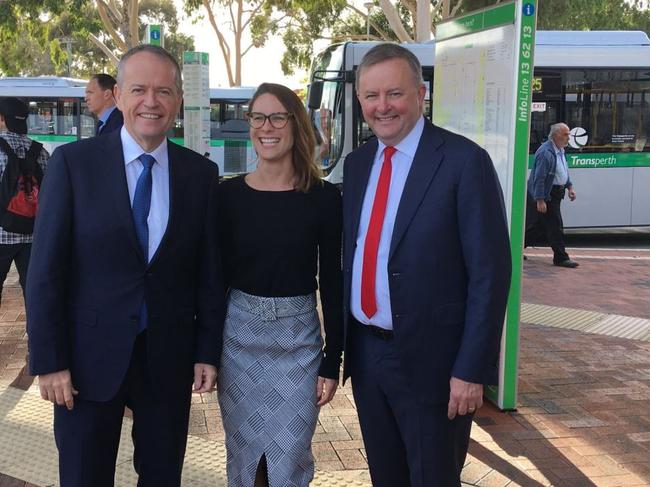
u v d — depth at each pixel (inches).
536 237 426.6
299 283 106.4
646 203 475.2
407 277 93.9
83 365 95.4
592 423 165.5
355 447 153.3
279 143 104.6
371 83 95.3
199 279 104.3
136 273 95.2
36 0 715.4
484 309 90.2
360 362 103.6
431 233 92.7
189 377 104.1
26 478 137.8
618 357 216.2
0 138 196.9
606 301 295.3
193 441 155.7
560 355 217.8
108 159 95.8
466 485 136.6
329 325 109.1
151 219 96.9
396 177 97.7
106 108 215.3
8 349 217.5
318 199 107.1
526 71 153.6
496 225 91.9
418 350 94.9
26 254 203.0
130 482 136.9
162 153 99.3
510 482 137.9
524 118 156.6
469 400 91.6
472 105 173.2
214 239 103.0
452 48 183.5
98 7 818.2
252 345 105.6
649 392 185.9
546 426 163.9
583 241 499.5
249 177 108.4
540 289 319.6
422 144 95.9
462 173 92.0
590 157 467.8
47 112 711.7
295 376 106.3
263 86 106.3
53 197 93.5
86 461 97.1
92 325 94.6
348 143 410.3
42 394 93.6
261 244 104.3
